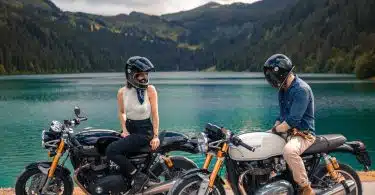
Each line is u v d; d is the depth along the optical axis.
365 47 176.62
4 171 14.84
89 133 5.34
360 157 5.15
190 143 5.43
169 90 77.69
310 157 4.98
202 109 41.25
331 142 5.00
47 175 5.24
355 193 5.13
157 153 5.35
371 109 39.44
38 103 50.34
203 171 4.69
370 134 24.69
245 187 4.74
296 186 4.82
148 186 5.24
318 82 96.62
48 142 5.33
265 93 66.06
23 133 26.00
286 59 4.89
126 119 5.37
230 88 83.44
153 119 5.32
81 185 5.29
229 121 31.62
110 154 5.17
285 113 4.97
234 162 4.71
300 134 4.74
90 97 60.12
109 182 5.16
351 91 65.25
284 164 4.76
